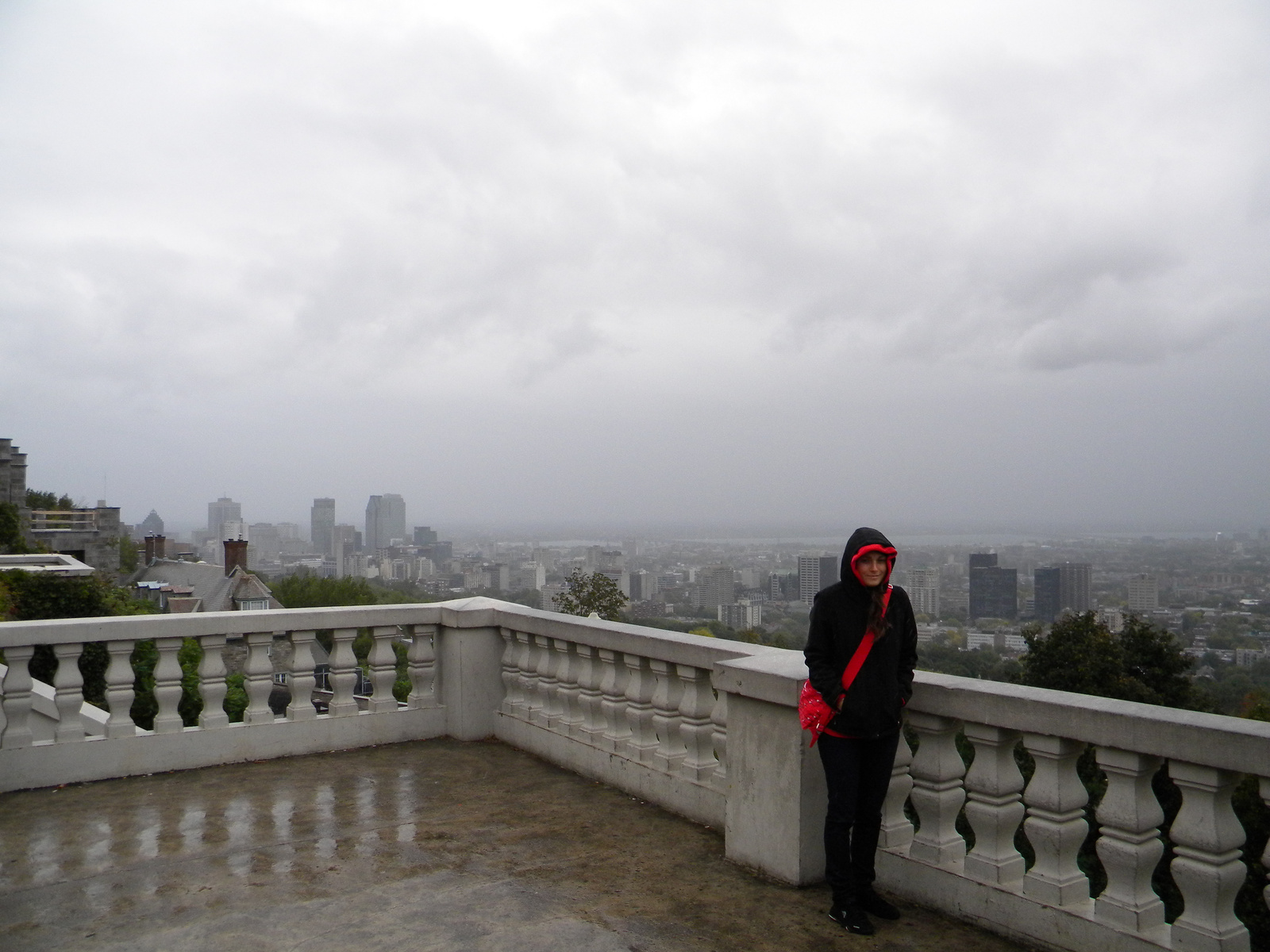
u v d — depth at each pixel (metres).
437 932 3.62
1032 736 3.46
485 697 7.00
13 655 5.62
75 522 59.44
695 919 3.74
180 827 4.93
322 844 4.65
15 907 3.86
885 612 3.54
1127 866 3.16
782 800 4.12
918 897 3.90
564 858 4.46
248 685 6.43
